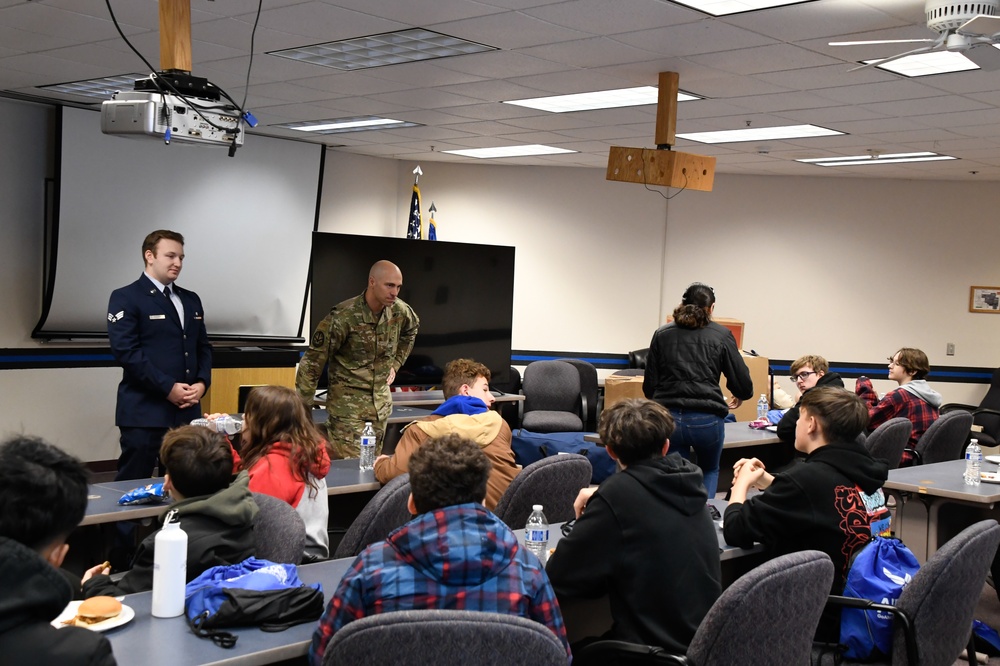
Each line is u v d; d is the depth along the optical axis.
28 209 7.33
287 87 6.38
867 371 10.00
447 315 7.99
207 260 8.30
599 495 2.45
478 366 4.12
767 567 2.12
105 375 7.77
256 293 8.70
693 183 5.57
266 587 2.16
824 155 8.42
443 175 10.06
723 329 4.96
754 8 4.19
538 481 3.44
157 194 7.86
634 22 4.48
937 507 4.12
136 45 5.37
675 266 10.07
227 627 2.06
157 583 2.12
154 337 4.55
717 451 4.96
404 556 1.92
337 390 4.72
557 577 2.42
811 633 2.30
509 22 4.58
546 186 9.99
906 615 2.52
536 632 1.71
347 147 9.16
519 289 10.08
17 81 6.54
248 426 3.19
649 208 10.03
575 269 10.05
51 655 1.34
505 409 8.09
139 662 1.87
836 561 2.84
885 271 9.95
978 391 9.91
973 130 6.86
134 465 4.50
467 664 1.68
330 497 4.38
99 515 3.17
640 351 9.04
